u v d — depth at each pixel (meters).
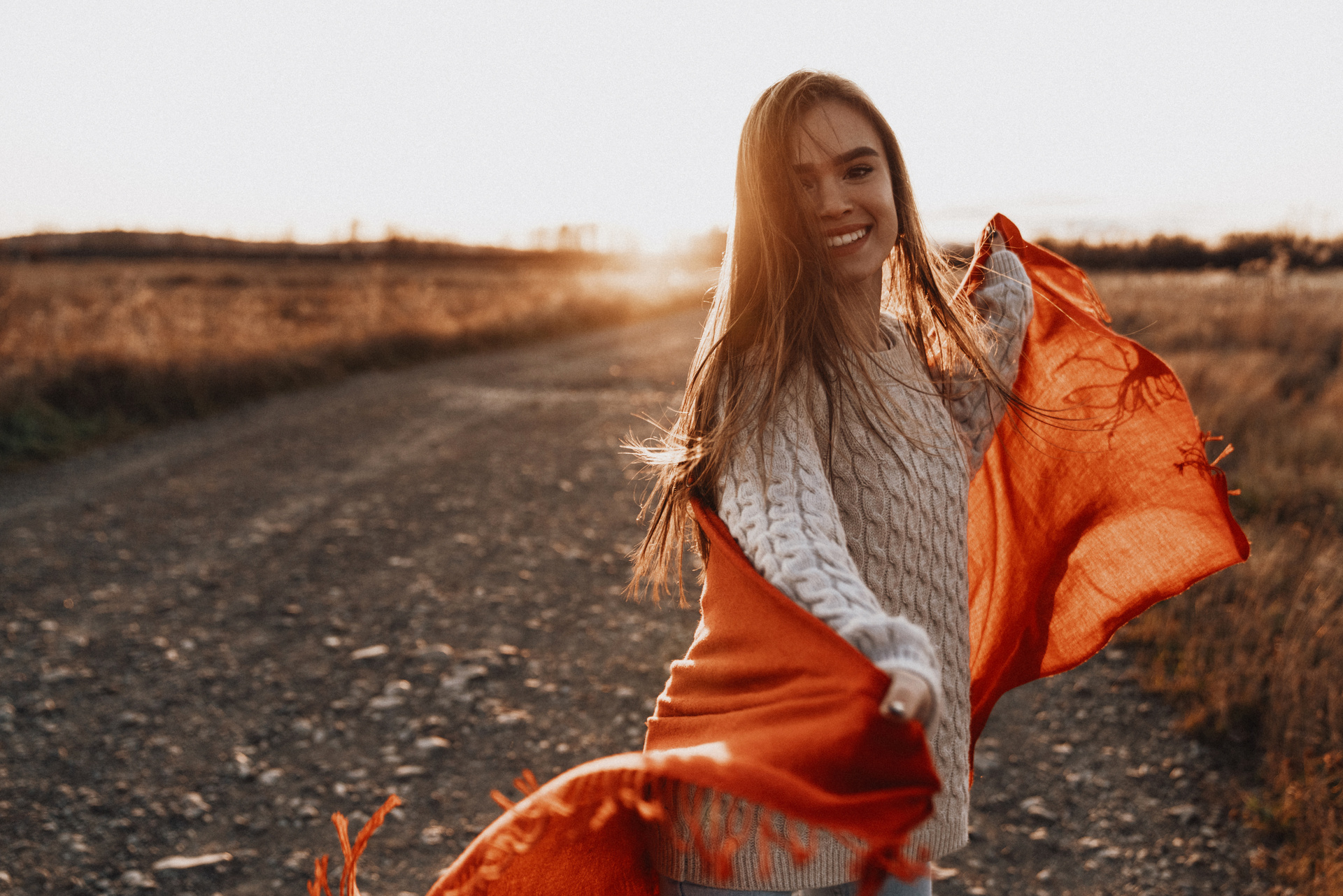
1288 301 12.88
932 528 1.37
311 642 4.52
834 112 1.33
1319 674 3.41
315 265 49.41
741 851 1.21
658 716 1.32
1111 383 1.86
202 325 13.88
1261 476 5.84
